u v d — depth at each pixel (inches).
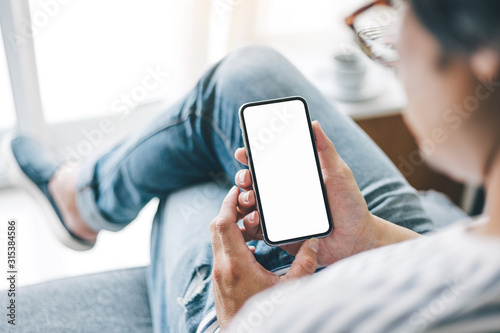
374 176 25.9
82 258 47.3
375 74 46.3
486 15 9.6
